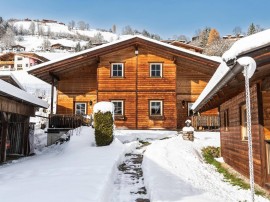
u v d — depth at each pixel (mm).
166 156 10891
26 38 152250
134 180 8055
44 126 26031
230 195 7184
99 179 7070
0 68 74000
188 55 19469
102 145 12828
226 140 12578
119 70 20562
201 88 21203
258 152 7961
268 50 5277
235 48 5422
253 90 8219
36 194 5832
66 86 21578
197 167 10469
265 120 7766
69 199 5461
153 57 20547
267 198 6957
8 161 12852
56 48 111938
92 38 170625
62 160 10750
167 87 20297
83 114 19719
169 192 6434
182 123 20922
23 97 12648
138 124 20047
